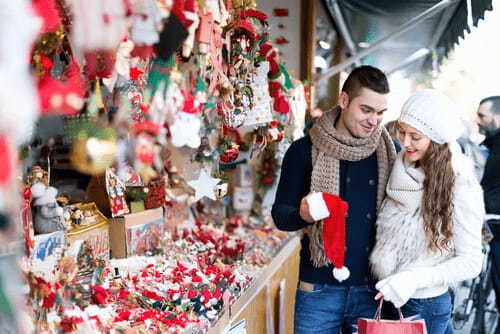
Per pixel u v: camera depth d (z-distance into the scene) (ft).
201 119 7.68
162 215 10.21
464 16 16.03
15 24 2.87
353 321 8.09
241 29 7.80
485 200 14.35
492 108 14.70
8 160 2.94
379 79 7.38
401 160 7.39
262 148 10.85
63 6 3.83
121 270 8.26
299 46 17.48
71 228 7.74
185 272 8.70
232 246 11.02
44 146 5.42
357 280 7.92
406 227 7.22
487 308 14.65
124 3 4.07
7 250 3.26
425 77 23.95
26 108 2.94
